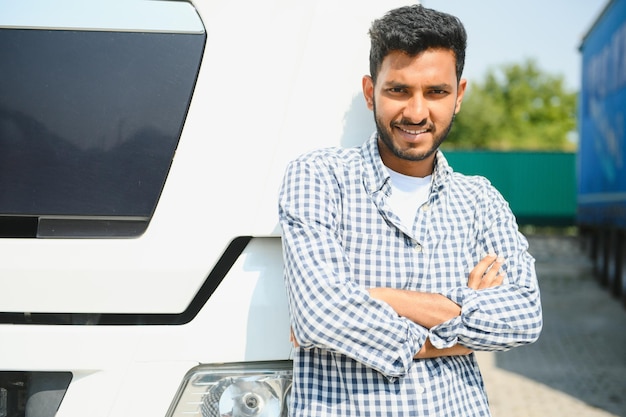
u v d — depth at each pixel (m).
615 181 10.89
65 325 1.95
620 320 9.98
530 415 5.57
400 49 1.82
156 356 1.91
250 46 2.04
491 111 46.25
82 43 2.04
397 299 1.81
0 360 1.92
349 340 1.74
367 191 1.90
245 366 1.94
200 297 1.95
